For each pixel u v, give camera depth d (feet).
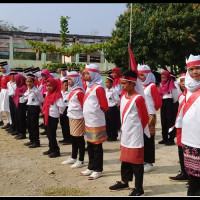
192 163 12.05
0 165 20.25
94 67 17.72
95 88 17.35
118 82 28.27
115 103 27.27
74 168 19.63
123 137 14.65
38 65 79.61
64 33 45.32
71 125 19.63
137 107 14.24
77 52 44.34
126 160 14.58
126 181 15.79
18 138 27.76
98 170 17.83
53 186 16.55
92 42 77.71
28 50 78.54
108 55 58.39
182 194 15.37
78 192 15.57
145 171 18.88
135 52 54.44
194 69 11.91
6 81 32.37
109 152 23.76
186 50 53.16
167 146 25.62
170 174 18.53
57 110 21.65
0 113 34.45
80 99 19.16
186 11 51.62
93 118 17.39
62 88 28.02
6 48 76.64
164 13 52.70
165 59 53.42
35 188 16.28
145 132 15.21
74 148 20.42
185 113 12.35
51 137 21.86
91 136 17.57
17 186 16.57
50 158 21.86
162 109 25.96
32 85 24.23
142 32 53.57
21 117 27.32
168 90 25.38
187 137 12.20
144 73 19.34
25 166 20.06
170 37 51.08
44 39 77.77
